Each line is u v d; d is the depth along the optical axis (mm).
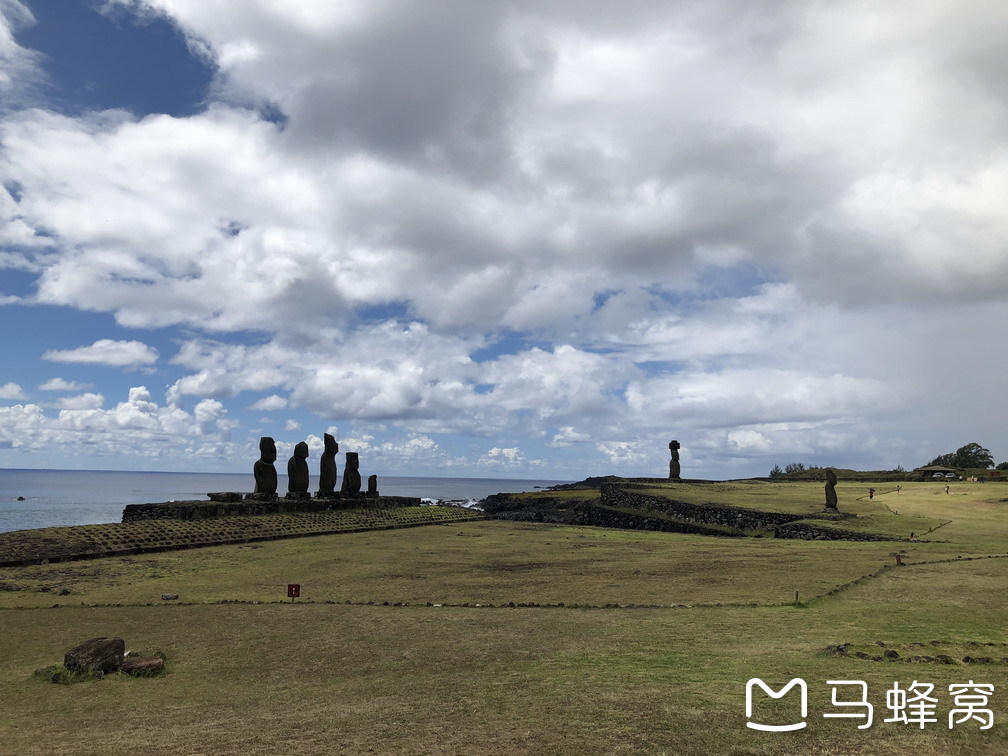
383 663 15094
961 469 110750
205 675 14758
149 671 14875
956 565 28172
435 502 118750
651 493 71125
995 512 51938
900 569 27219
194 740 10281
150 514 47000
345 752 9383
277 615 20703
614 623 18594
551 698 11633
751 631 17172
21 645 17547
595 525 71000
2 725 11594
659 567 30094
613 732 9727
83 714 12156
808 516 51375
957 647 14727
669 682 12430
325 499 56906
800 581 25062
